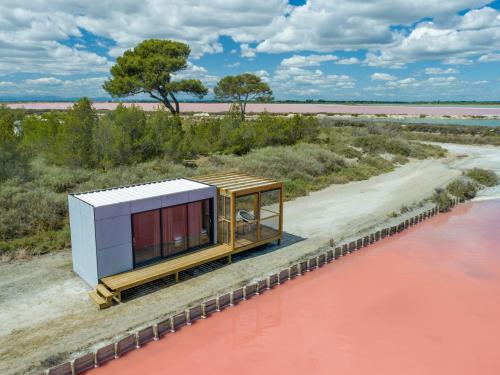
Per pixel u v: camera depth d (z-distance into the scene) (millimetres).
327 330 10406
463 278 13539
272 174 25266
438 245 16812
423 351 9523
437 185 26922
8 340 9133
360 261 15016
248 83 55000
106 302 10633
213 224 14062
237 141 31156
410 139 54031
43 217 15883
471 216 21375
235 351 9492
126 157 23359
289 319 10922
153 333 9695
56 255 14000
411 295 12312
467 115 104938
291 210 20531
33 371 8195
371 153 37906
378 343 9820
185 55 42531
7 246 13906
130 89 39281
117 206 11391
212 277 12734
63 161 21922
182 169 23203
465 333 10273
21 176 18859
